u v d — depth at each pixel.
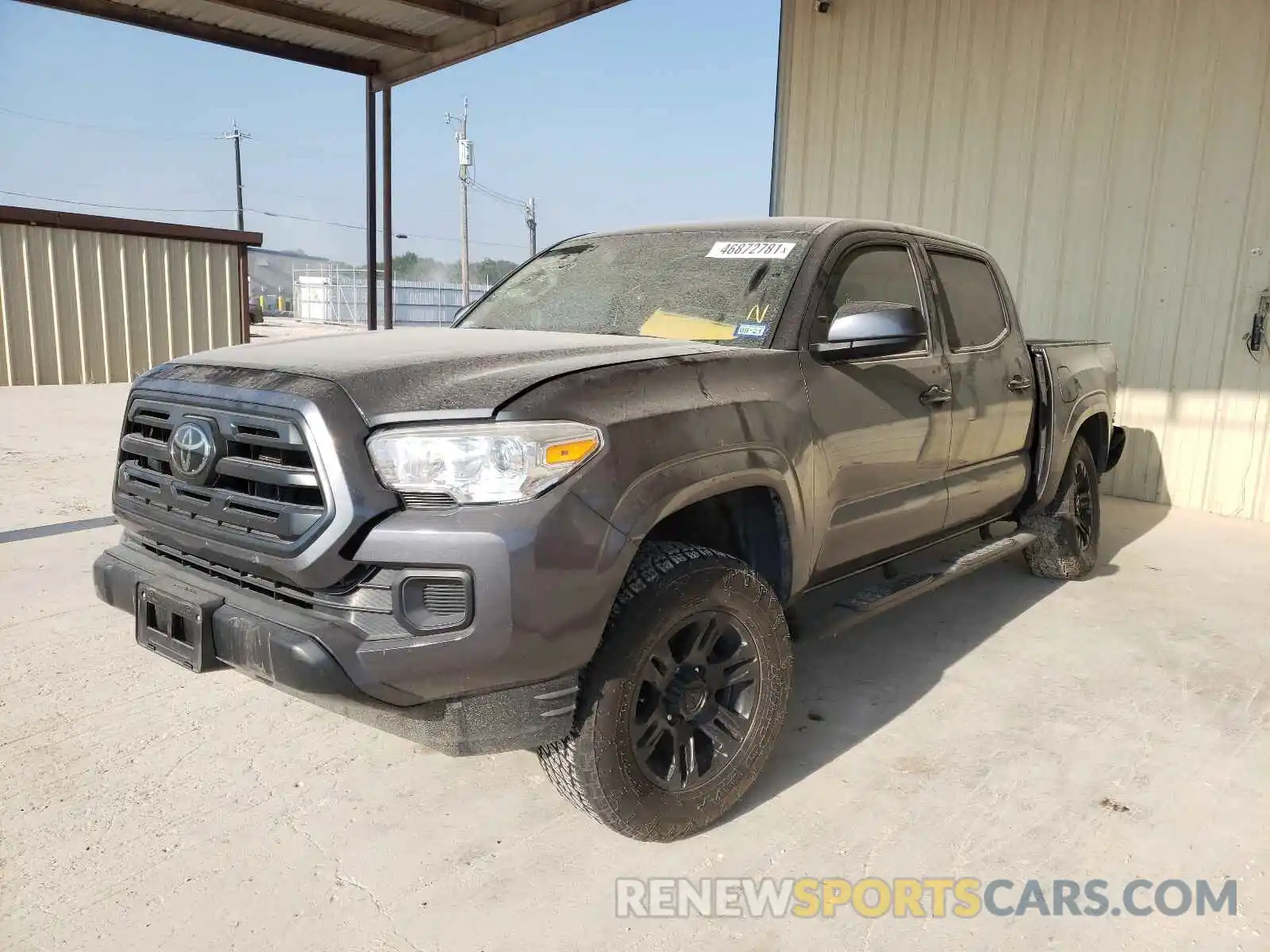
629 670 2.44
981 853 2.67
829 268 3.31
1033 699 3.71
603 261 3.81
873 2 8.73
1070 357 5.00
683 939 2.30
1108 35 7.39
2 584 4.72
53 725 3.29
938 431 3.70
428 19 8.04
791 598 3.02
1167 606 4.87
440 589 2.20
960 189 8.35
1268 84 6.70
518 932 2.31
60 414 10.75
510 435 2.21
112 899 2.39
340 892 2.45
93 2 7.50
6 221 13.20
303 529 2.23
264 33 8.48
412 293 45.62
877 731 3.42
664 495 2.43
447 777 3.04
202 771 3.03
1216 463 7.21
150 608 2.56
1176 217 7.21
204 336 15.42
